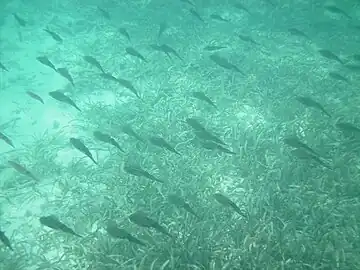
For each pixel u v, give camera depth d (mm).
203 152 1805
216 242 1326
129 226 1381
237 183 1664
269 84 2352
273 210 1459
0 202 1723
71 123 2268
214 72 2467
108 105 2268
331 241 1301
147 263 1237
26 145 2041
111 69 2688
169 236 1298
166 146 1498
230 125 1971
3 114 2426
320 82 2381
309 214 1439
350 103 2178
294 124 1950
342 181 1572
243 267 1211
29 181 1799
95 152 1993
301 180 1610
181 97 2229
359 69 2115
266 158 1681
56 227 1185
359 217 1422
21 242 1490
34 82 2787
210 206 1472
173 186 1573
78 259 1338
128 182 1631
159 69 2562
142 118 2076
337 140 1819
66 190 1709
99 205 1567
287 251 1257
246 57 2668
